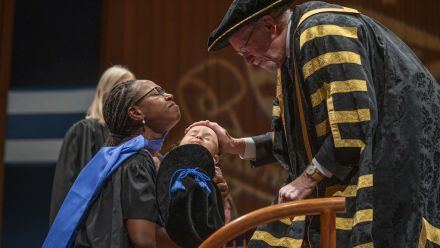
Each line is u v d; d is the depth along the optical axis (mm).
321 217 5113
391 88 5633
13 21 18094
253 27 5918
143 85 6684
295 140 6031
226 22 5953
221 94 17531
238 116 17438
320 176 5430
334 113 5332
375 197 5441
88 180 6180
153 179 6141
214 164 6070
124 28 17938
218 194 5996
